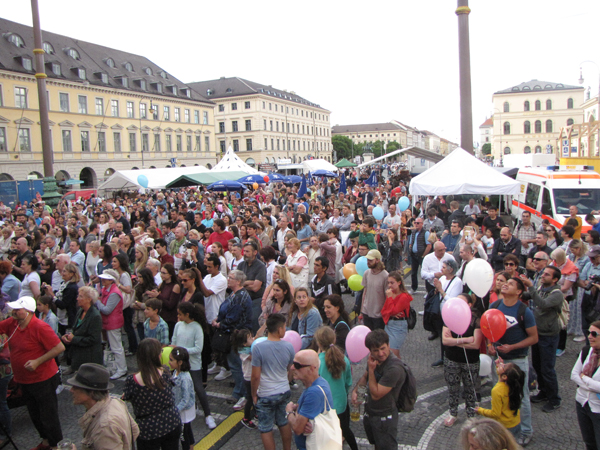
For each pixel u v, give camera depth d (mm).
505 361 4598
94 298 5672
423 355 6836
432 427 4914
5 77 39938
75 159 46500
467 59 12984
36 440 5117
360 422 5148
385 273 6199
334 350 4031
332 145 111375
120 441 3295
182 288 6492
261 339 4453
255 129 79312
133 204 20203
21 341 4621
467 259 6406
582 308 6188
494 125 79562
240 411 5473
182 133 61375
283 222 10203
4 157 39938
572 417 4988
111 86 50250
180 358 4418
